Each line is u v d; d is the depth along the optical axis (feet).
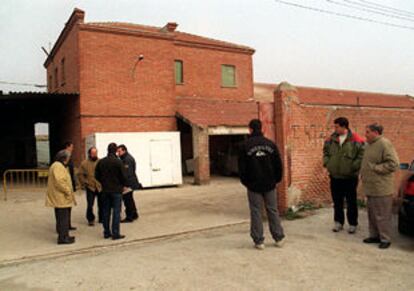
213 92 77.15
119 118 56.59
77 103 55.26
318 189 31.07
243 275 16.28
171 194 44.96
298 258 18.37
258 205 20.03
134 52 57.93
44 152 121.80
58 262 19.48
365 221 26.14
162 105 60.03
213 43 77.36
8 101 62.69
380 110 35.68
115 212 23.66
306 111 30.50
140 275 16.75
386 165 19.33
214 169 74.23
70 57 58.70
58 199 22.89
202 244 21.59
